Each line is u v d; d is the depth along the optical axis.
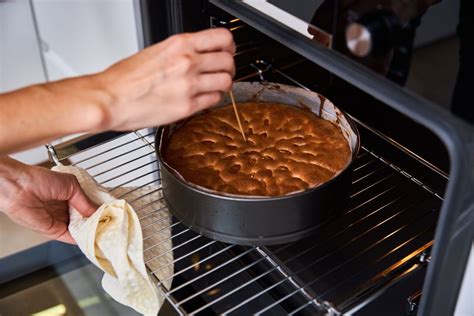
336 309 0.71
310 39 0.68
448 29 0.64
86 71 1.33
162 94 0.66
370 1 0.63
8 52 1.43
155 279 0.80
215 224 0.79
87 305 1.08
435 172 0.94
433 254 0.67
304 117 0.95
